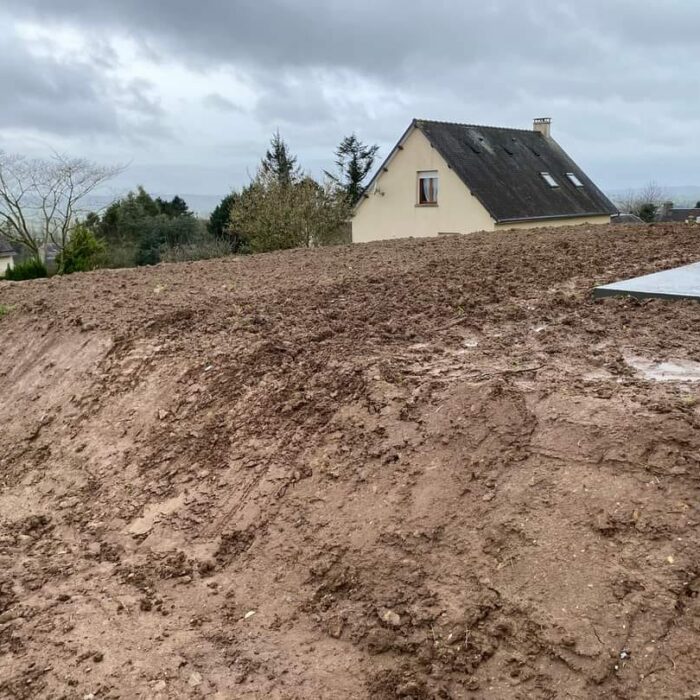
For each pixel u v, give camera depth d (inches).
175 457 162.1
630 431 110.7
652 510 99.1
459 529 110.2
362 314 212.1
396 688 93.0
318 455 139.3
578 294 206.7
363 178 1584.6
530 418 122.3
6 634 116.6
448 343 172.7
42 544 148.8
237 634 110.0
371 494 123.8
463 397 133.0
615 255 273.9
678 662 82.6
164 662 105.3
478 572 103.0
